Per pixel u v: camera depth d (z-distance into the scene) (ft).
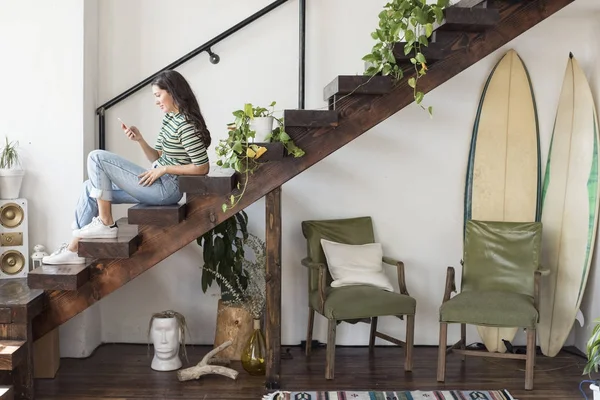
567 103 15.66
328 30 15.52
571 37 15.81
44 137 14.46
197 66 15.49
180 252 15.76
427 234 15.97
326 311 13.61
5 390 10.81
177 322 14.33
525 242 14.84
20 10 14.26
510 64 15.80
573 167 15.52
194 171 11.83
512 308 13.30
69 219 14.57
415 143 15.81
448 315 13.47
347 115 12.77
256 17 15.07
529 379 13.26
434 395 12.80
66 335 14.88
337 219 15.70
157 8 15.38
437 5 12.09
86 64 14.61
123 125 12.79
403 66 12.78
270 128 12.58
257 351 13.96
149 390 13.08
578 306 15.11
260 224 15.79
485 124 15.78
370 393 12.89
